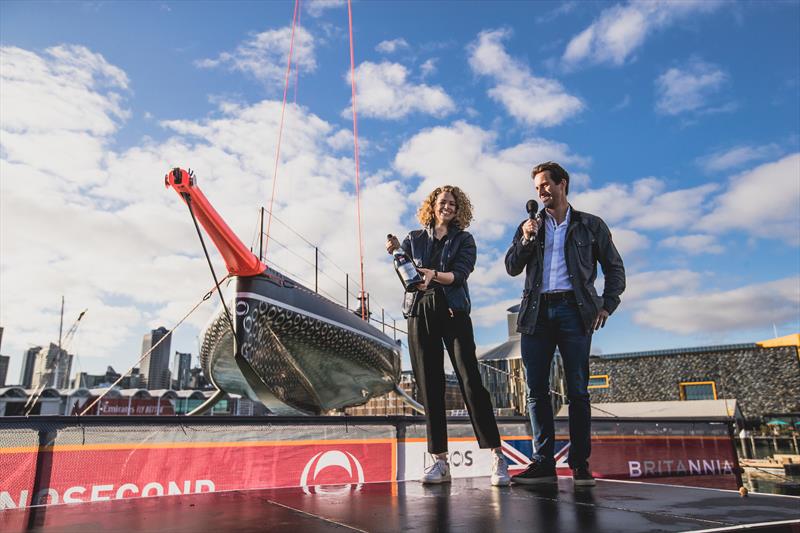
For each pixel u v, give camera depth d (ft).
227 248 30.19
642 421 12.69
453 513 4.97
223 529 4.16
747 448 112.47
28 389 153.79
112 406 151.43
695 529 4.08
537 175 9.71
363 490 7.28
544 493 6.71
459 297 8.67
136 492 7.84
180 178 23.57
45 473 7.23
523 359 9.15
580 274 8.82
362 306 52.26
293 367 38.81
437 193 9.51
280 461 9.04
